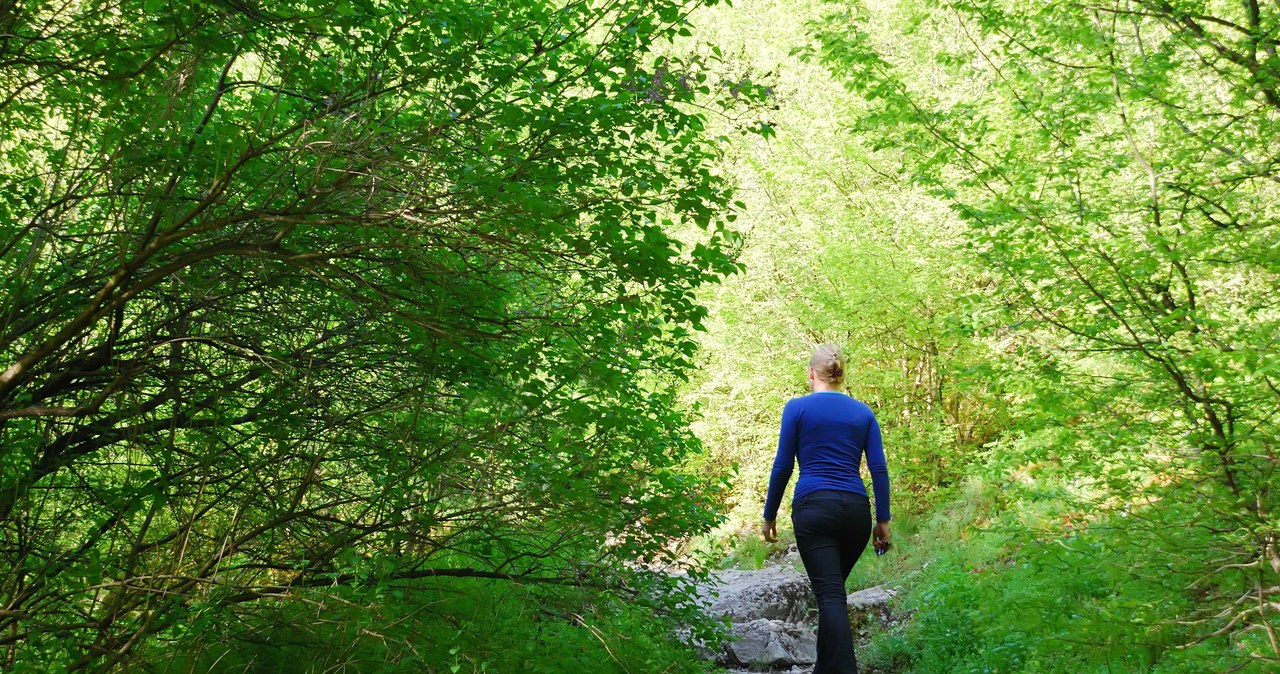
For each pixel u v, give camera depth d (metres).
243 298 4.55
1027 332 5.55
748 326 12.66
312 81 3.90
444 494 4.51
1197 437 4.62
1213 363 4.18
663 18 4.05
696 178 4.05
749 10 15.13
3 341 3.78
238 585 4.09
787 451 4.68
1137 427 4.87
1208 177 5.37
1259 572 4.31
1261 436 4.37
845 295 11.31
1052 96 5.44
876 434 4.66
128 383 4.15
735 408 13.62
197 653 3.77
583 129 3.84
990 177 5.55
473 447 4.38
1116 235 5.07
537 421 4.49
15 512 3.93
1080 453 4.98
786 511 13.05
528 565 5.15
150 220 3.85
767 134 4.25
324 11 3.51
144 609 3.81
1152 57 5.38
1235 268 5.50
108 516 4.26
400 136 3.79
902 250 11.25
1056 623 4.50
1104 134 5.77
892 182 11.66
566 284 4.48
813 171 12.32
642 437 5.06
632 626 4.81
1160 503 4.72
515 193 3.49
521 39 4.14
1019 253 5.34
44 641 3.70
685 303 4.34
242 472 4.56
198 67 3.71
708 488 5.60
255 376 4.49
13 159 4.36
